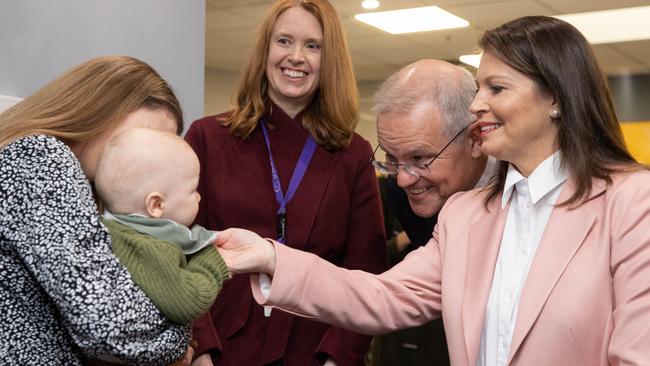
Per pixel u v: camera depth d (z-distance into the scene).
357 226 2.07
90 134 1.28
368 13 6.55
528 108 1.33
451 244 1.50
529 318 1.27
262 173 2.00
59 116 1.25
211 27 7.15
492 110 1.36
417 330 2.72
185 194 1.32
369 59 8.96
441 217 1.60
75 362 1.15
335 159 2.05
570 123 1.31
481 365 1.41
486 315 1.40
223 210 1.94
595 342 1.24
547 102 1.33
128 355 1.09
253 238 1.55
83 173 1.21
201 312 1.21
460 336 1.40
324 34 2.04
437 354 2.69
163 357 1.16
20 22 2.18
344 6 6.30
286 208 1.98
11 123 1.25
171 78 2.72
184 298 1.18
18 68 2.18
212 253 1.35
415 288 1.62
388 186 2.29
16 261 1.11
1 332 1.09
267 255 1.54
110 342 1.06
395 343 2.79
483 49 1.41
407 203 2.24
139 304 1.11
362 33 7.40
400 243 3.05
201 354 1.78
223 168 1.98
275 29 2.04
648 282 1.18
